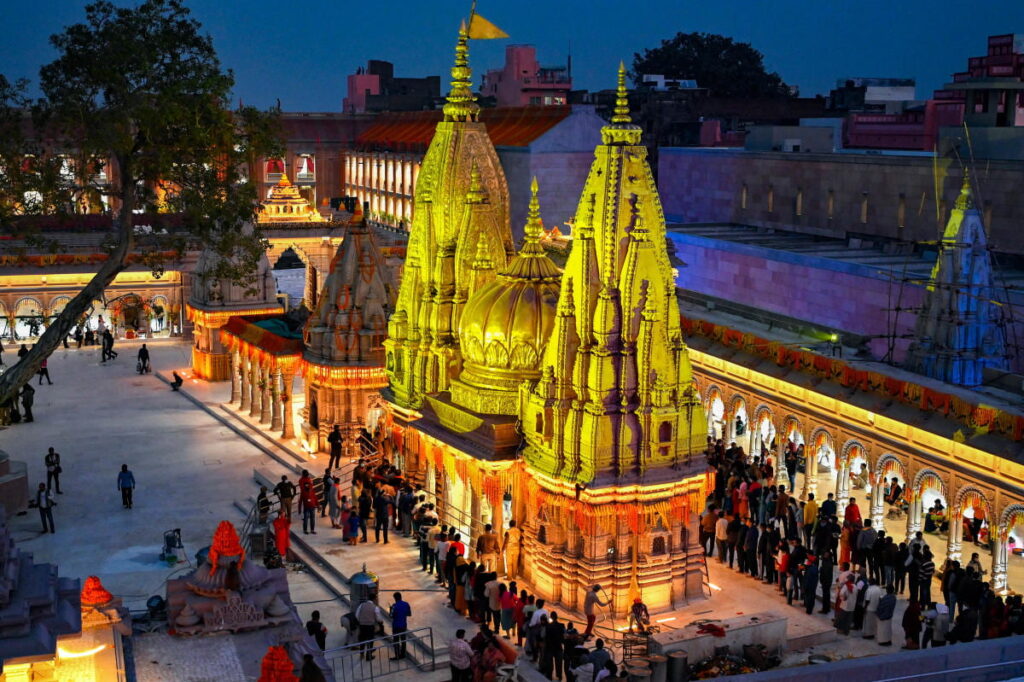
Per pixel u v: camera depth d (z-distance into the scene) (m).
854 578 34.44
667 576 36.41
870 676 21.66
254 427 58.84
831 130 78.88
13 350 74.50
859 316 57.94
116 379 70.25
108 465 53.50
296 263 135.25
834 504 40.16
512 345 39.66
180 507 47.94
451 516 43.09
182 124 40.41
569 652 31.83
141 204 41.72
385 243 87.69
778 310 64.88
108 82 39.41
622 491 35.75
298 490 48.94
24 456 54.62
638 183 36.12
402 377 47.72
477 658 30.88
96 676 26.98
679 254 74.88
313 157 128.50
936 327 45.41
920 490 38.94
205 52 41.25
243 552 32.28
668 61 151.25
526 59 144.00
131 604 37.75
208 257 69.19
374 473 45.94
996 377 44.84
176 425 60.59
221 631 30.78
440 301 45.25
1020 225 55.47
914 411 39.50
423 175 47.31
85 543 43.75
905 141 85.81
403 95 157.88
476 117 47.03
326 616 37.12
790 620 35.41
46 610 25.78
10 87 39.62
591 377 35.94
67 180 41.16
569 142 91.31
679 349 36.38
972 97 65.62
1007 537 35.66
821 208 70.69
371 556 41.47
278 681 25.62
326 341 53.78
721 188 82.00
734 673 31.38
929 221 61.31
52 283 76.50
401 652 33.88
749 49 154.38
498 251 44.50
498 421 39.38
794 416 45.38
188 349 78.25
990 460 35.91
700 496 36.88
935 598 37.12
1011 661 22.41
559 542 37.09
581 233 36.34
